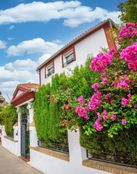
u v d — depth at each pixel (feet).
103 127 15.53
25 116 45.57
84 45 50.34
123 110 14.12
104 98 14.89
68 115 18.44
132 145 15.69
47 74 67.62
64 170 24.36
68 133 23.59
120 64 15.14
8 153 53.93
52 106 27.09
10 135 62.03
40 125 31.73
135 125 14.89
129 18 22.29
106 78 14.80
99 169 18.30
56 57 61.41
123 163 17.42
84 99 16.52
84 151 21.25
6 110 65.57
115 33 17.94
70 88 20.66
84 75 20.38
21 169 34.37
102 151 19.27
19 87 47.32
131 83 13.37
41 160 31.78
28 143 43.93
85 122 16.97
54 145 29.45
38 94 33.40
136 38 15.84
